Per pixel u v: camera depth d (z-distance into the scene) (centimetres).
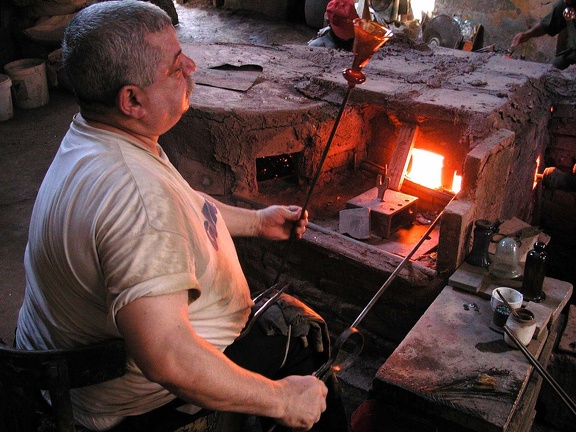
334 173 411
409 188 382
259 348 180
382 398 235
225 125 352
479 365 240
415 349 249
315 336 195
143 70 137
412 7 827
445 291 287
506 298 268
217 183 367
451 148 360
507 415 216
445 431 227
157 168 142
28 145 595
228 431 176
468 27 736
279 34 865
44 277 139
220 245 156
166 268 127
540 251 278
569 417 303
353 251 318
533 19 732
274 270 353
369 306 222
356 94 375
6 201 492
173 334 125
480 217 317
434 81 392
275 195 392
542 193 493
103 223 128
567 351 292
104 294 133
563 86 436
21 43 724
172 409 155
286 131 368
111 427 153
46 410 152
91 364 136
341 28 518
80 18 136
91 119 144
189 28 891
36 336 149
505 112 358
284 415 143
